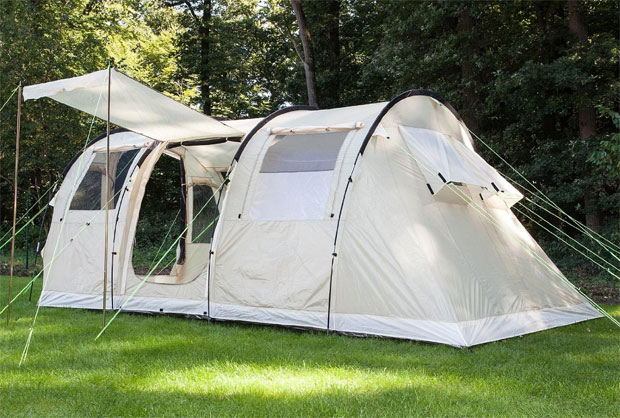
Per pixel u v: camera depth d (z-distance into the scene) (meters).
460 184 6.89
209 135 7.66
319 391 4.27
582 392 4.29
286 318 6.56
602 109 8.53
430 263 6.11
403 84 15.05
